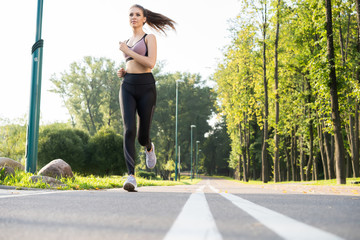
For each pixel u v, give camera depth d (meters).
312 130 27.98
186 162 76.25
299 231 1.33
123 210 2.19
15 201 2.87
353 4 18.00
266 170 27.97
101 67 62.28
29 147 8.60
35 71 8.80
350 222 1.63
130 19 5.34
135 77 5.05
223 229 1.38
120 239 1.16
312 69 15.28
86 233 1.30
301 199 3.40
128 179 4.86
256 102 32.47
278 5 25.39
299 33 23.75
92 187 7.40
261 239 1.14
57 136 28.36
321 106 15.84
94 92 60.97
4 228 1.44
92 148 30.02
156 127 67.31
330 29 14.80
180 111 69.19
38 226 1.50
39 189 6.00
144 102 5.07
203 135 75.62
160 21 5.64
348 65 15.04
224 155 88.19
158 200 3.05
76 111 59.97
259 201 3.05
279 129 26.75
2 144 36.53
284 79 27.84
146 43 5.20
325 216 1.89
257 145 56.19
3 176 6.91
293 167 38.44
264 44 27.56
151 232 1.31
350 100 20.78
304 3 21.52
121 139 30.31
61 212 2.08
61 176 8.52
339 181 14.23
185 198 3.35
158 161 67.56
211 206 2.48
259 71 29.30
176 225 1.51
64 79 60.56
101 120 61.44
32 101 8.69
